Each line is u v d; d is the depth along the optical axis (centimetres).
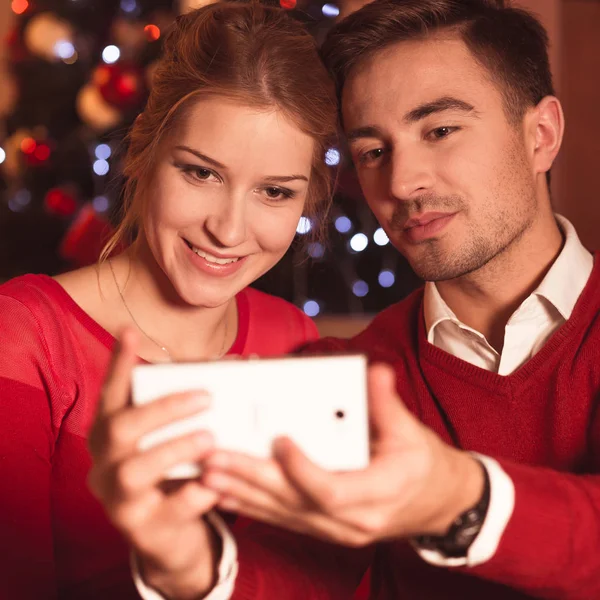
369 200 120
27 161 306
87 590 121
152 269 127
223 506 64
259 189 113
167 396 59
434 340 119
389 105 112
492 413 108
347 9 275
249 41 110
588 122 369
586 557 75
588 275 113
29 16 308
